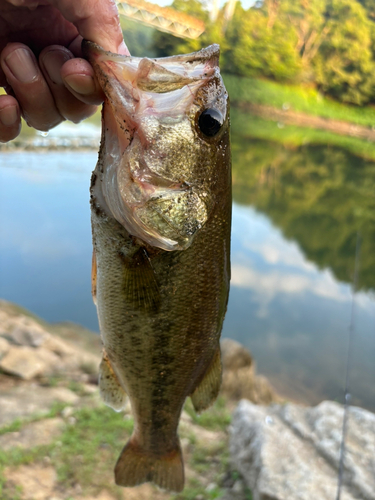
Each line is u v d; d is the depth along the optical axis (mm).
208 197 208
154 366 236
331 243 2451
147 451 284
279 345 1554
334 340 1585
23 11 192
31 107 201
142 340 227
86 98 192
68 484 551
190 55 200
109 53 183
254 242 2541
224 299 239
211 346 247
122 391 260
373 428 603
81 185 2506
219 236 220
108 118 200
